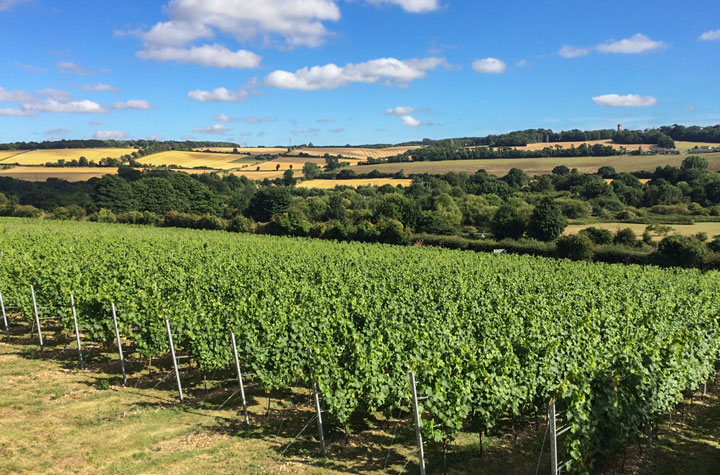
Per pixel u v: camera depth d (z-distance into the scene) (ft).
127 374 44.14
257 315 43.93
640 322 49.37
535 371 33.22
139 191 265.34
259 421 35.53
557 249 131.54
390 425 35.70
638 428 32.09
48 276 57.62
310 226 183.42
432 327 43.09
